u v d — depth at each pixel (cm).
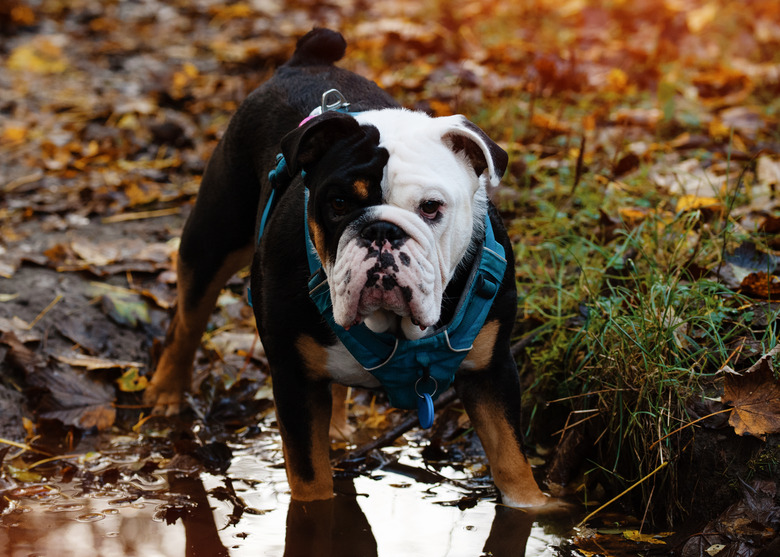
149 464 310
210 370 375
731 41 684
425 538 259
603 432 284
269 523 269
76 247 454
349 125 220
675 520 267
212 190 319
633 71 620
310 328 242
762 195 395
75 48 892
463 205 226
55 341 387
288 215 248
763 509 246
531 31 734
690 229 344
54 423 343
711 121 518
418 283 210
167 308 409
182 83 714
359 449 310
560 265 362
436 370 246
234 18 946
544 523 267
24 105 721
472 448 322
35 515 275
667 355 285
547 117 521
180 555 251
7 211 516
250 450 326
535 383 320
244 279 436
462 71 578
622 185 423
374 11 866
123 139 613
